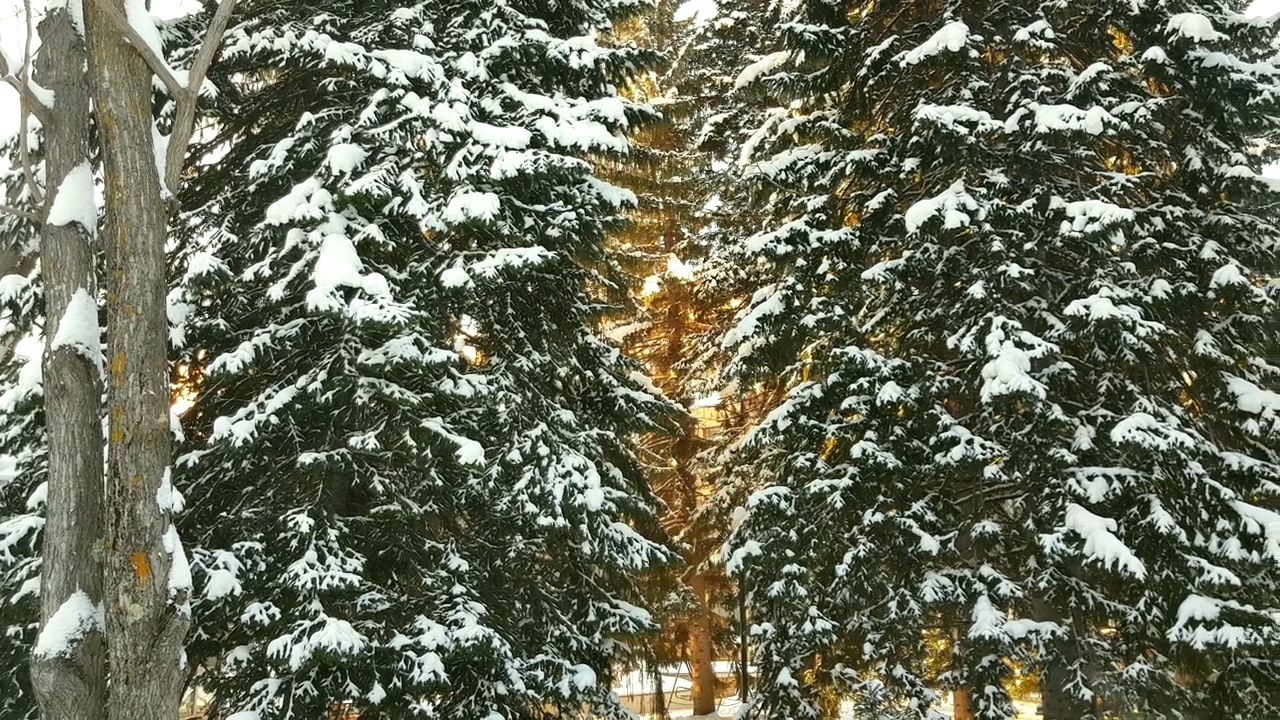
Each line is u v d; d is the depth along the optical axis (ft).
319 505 26.45
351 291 25.95
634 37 62.39
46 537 19.38
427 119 27.76
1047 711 32.04
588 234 33.86
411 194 27.63
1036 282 34.09
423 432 26.96
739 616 59.52
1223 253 30.86
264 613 24.12
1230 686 29.58
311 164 30.96
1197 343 31.01
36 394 25.38
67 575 19.10
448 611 26.63
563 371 35.17
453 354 27.04
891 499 32.55
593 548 30.73
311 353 29.43
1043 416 30.30
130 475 18.71
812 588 34.22
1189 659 30.09
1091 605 29.84
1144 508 29.60
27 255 29.94
